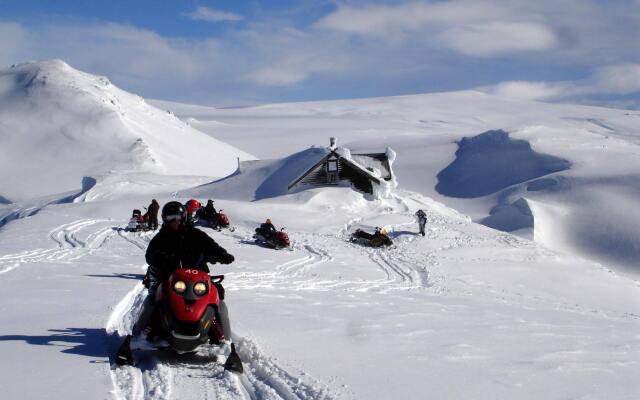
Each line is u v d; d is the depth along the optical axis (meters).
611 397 5.04
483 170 110.69
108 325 7.62
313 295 13.48
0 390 4.86
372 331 8.06
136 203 48.50
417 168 119.75
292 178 59.62
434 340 7.54
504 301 17.83
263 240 28.52
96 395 4.81
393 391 5.00
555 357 6.69
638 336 9.19
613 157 102.50
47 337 6.83
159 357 6.24
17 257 18.92
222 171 155.88
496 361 6.34
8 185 131.12
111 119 158.38
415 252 32.16
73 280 12.78
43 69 182.00
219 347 6.56
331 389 5.00
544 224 77.06
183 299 5.93
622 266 67.75
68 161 143.50
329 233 37.03
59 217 36.97
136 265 17.38
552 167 102.25
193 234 6.60
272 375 5.47
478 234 39.19
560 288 29.22
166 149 159.00
